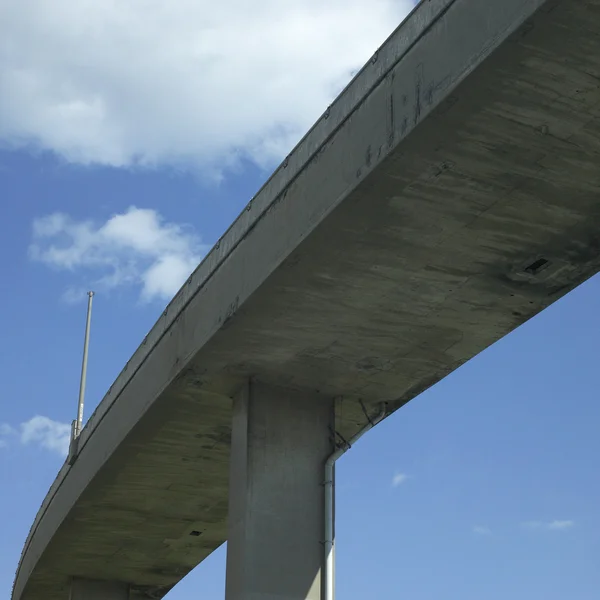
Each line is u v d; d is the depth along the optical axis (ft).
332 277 69.10
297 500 79.87
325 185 64.75
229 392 82.84
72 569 122.62
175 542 113.80
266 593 76.59
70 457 106.32
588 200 61.46
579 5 49.19
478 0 54.03
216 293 77.05
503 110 55.11
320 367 80.12
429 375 81.41
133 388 90.17
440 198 61.62
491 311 73.00
